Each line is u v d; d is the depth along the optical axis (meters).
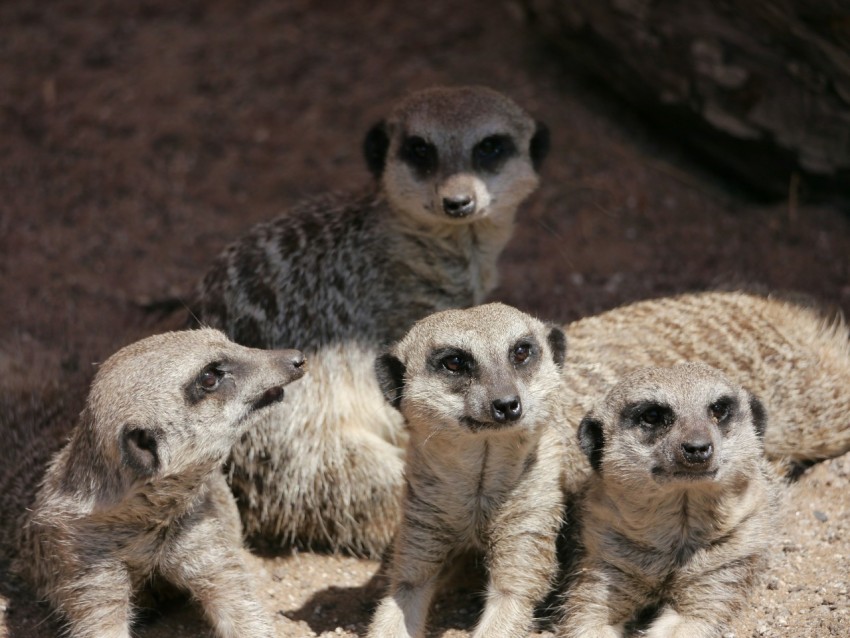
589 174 9.87
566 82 10.58
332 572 6.48
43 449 6.48
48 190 10.16
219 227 9.77
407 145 6.95
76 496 5.38
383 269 6.90
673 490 5.16
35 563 5.93
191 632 5.81
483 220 6.95
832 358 6.68
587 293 8.63
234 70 11.27
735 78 8.78
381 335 6.86
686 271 8.75
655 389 5.21
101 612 5.45
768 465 5.95
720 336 6.55
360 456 6.59
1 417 6.84
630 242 9.25
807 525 6.04
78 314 8.72
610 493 5.34
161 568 5.57
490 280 7.21
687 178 9.79
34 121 10.77
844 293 8.23
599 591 5.43
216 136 10.66
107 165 10.40
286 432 6.61
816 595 5.46
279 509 6.69
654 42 9.15
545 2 9.80
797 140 8.74
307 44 11.48
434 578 5.70
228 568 5.59
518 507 5.53
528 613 5.54
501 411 5.15
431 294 6.93
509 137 7.09
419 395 5.42
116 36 11.72
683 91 9.18
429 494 5.57
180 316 7.31
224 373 5.38
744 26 8.64
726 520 5.25
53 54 11.51
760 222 9.19
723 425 5.16
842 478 6.34
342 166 10.20
